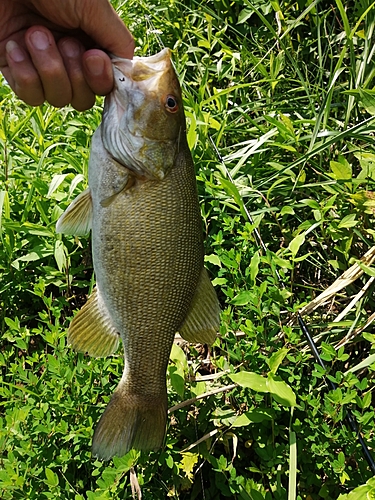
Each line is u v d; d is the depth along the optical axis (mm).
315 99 577
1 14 304
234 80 629
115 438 334
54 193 512
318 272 506
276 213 517
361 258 458
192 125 490
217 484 382
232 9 699
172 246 323
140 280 323
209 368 456
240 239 454
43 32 287
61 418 385
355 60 553
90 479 384
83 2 296
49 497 342
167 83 317
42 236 514
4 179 534
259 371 397
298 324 433
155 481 383
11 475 341
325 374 366
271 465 365
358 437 354
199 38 686
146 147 313
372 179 473
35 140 578
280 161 547
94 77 303
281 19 617
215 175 492
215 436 402
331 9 604
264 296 422
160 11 743
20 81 299
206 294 348
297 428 369
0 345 500
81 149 543
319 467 364
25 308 515
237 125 576
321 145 478
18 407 386
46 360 422
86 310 345
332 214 496
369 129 484
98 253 323
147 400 343
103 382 400
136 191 315
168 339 339
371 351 414
